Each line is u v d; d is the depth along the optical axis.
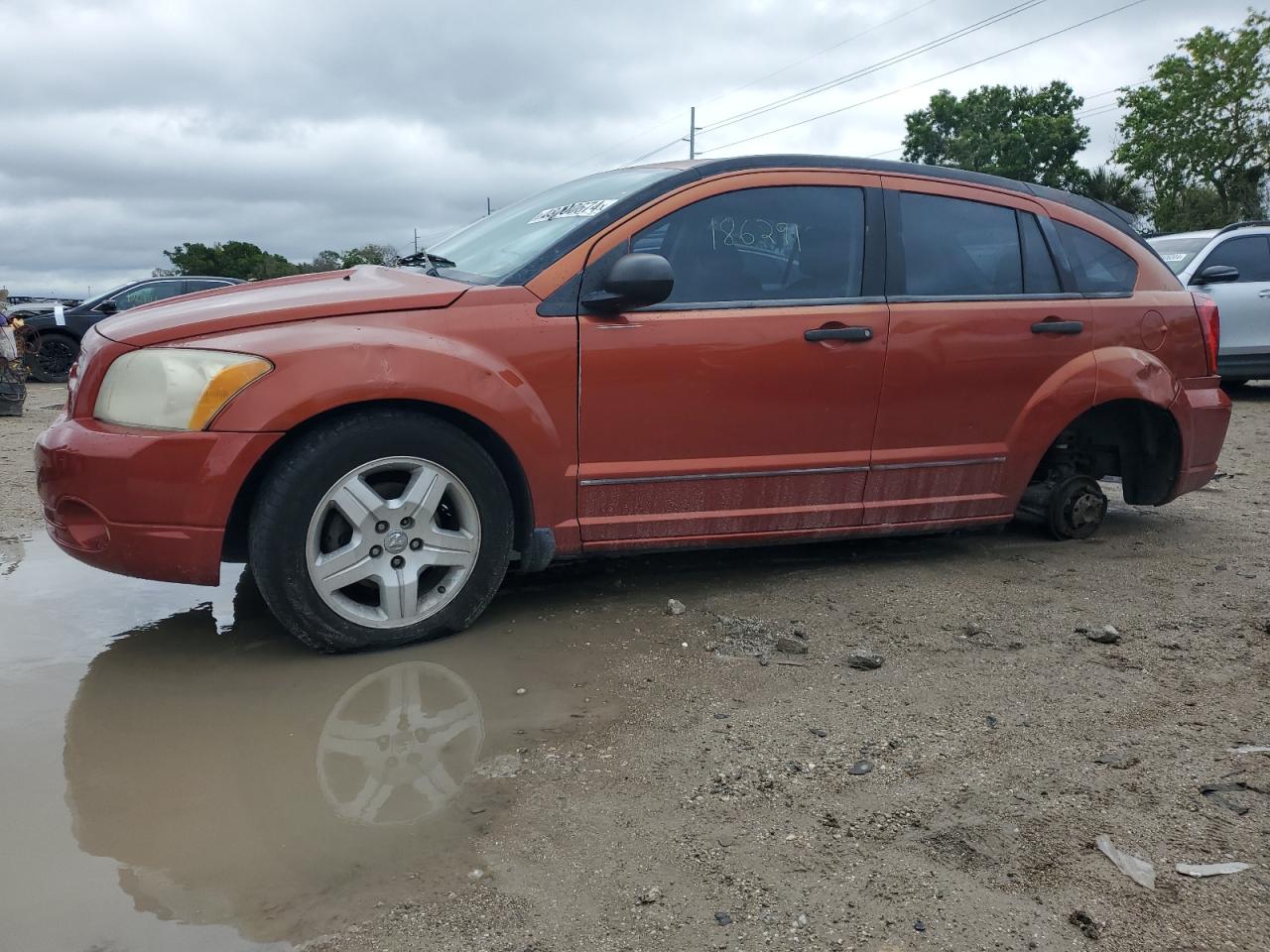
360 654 3.06
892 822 2.11
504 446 3.18
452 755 2.40
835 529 3.78
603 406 3.29
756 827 2.09
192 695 2.74
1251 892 1.88
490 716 2.62
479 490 3.11
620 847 2.01
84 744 2.45
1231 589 3.79
